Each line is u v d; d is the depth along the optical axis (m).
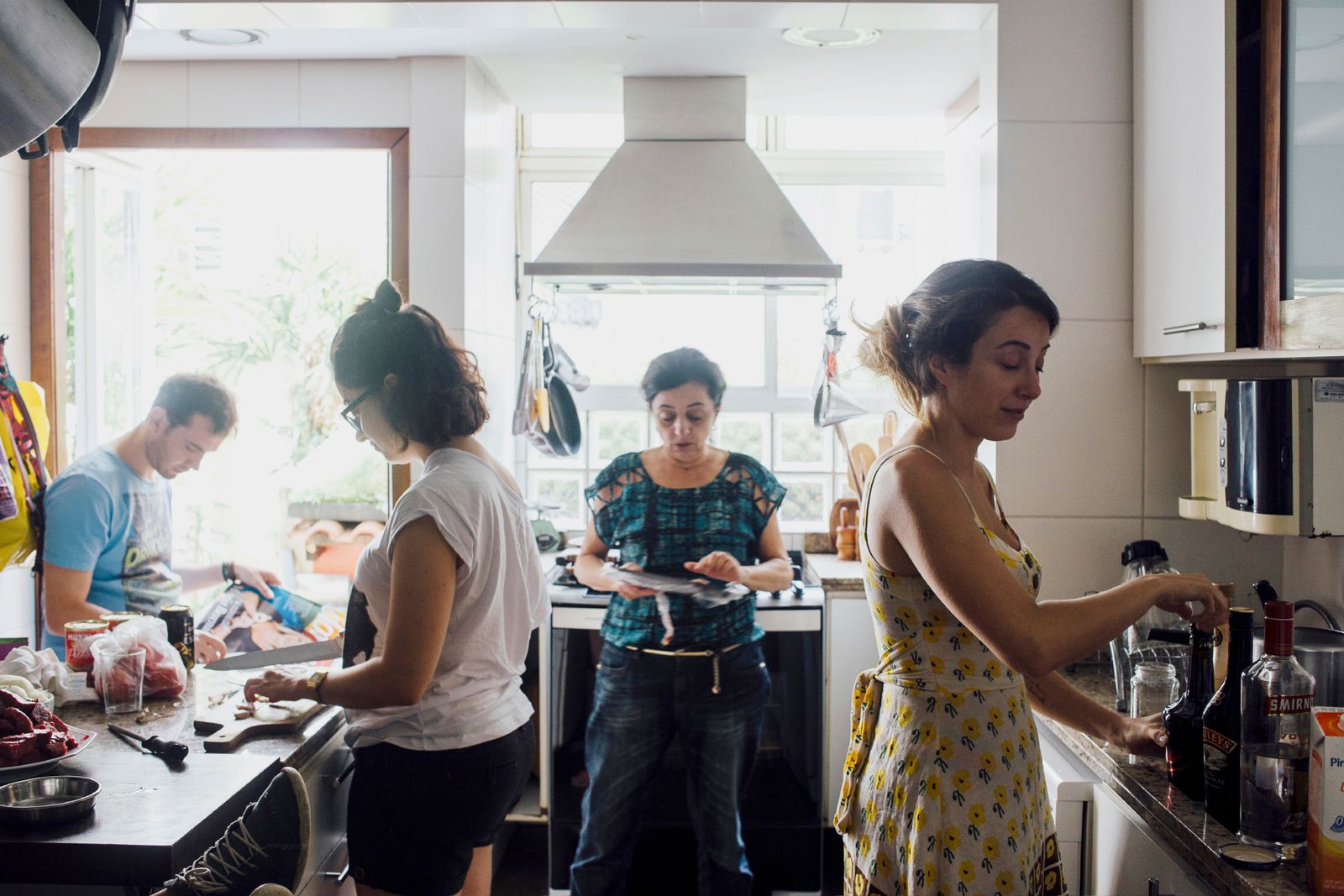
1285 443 1.75
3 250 2.79
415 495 1.50
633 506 2.53
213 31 2.57
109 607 2.20
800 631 2.63
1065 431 2.28
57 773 1.46
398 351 1.58
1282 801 1.28
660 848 2.67
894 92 3.12
